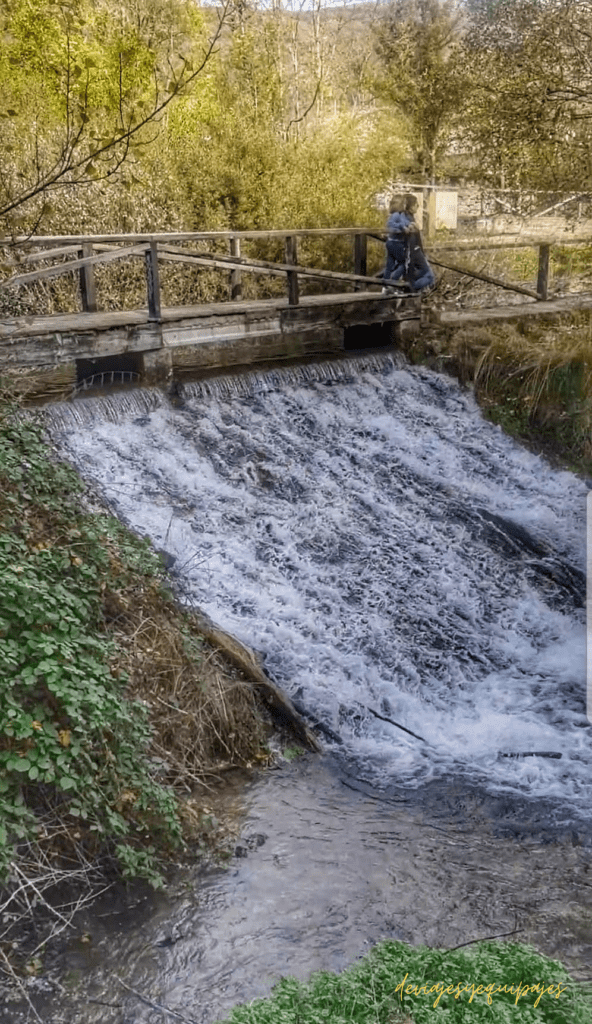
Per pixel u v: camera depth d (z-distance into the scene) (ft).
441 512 33.94
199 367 36.55
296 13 95.20
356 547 30.68
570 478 38.14
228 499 30.89
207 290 48.32
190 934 16.97
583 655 27.91
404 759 23.32
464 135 53.31
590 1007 14.32
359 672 25.82
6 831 17.13
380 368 41.75
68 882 17.63
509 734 24.30
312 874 18.81
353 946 16.84
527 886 18.69
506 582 31.04
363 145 66.49
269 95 71.72
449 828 20.62
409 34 69.92
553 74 48.91
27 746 17.75
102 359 34.27
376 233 44.37
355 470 34.91
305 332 40.09
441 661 26.96
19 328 30.68
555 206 53.16
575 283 56.39
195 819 19.95
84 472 28.99
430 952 15.40
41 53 47.73
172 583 25.43
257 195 51.80
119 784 18.86
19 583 19.44
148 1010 15.16
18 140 42.45
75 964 16.03
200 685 22.50
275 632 26.07
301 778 22.29
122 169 40.83
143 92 48.39
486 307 48.60
